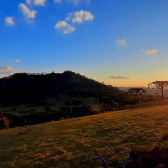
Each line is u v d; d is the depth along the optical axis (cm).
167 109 2364
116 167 714
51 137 1436
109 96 11000
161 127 1296
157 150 695
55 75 19275
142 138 1059
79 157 891
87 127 1662
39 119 3862
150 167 612
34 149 1147
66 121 2364
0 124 2578
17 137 1652
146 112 2255
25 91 14762
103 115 2558
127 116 2088
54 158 916
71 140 1247
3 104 11325
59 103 10956
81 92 11975
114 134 1269
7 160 1006
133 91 8012
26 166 870
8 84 16062
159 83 6562
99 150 948
